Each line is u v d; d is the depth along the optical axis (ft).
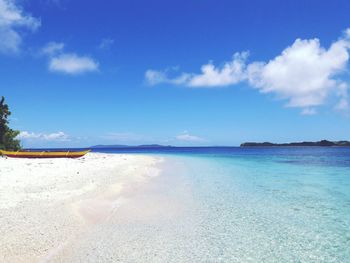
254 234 29.55
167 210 37.76
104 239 26.66
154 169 93.20
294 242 27.61
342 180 70.28
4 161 95.76
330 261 23.67
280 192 52.75
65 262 21.81
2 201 35.04
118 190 49.08
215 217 35.24
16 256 21.81
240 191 53.21
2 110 151.12
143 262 22.63
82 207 35.63
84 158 130.41
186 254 24.40
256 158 181.06
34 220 29.09
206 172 87.15
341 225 32.68
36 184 47.67
